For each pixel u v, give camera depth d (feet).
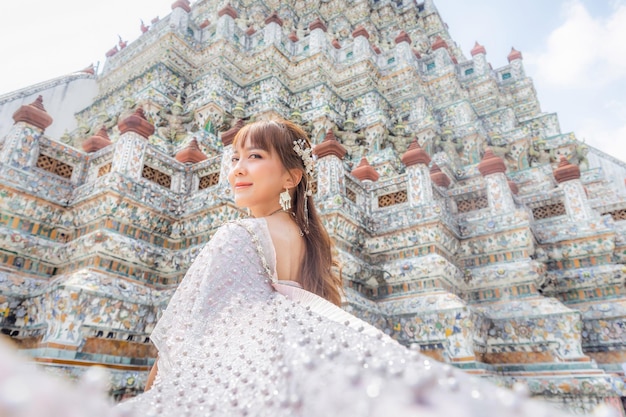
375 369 1.58
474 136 41.73
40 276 14.65
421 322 16.26
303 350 1.88
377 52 50.16
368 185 21.43
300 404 1.63
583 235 21.13
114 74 46.16
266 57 42.57
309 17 68.18
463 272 19.58
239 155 4.20
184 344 2.50
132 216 15.76
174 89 38.99
